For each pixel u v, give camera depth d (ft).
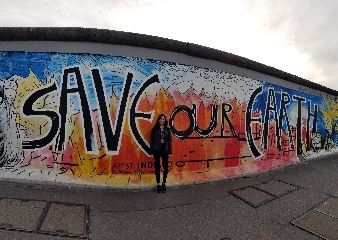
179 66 18.22
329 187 19.75
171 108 17.90
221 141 20.38
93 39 16.03
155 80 17.35
